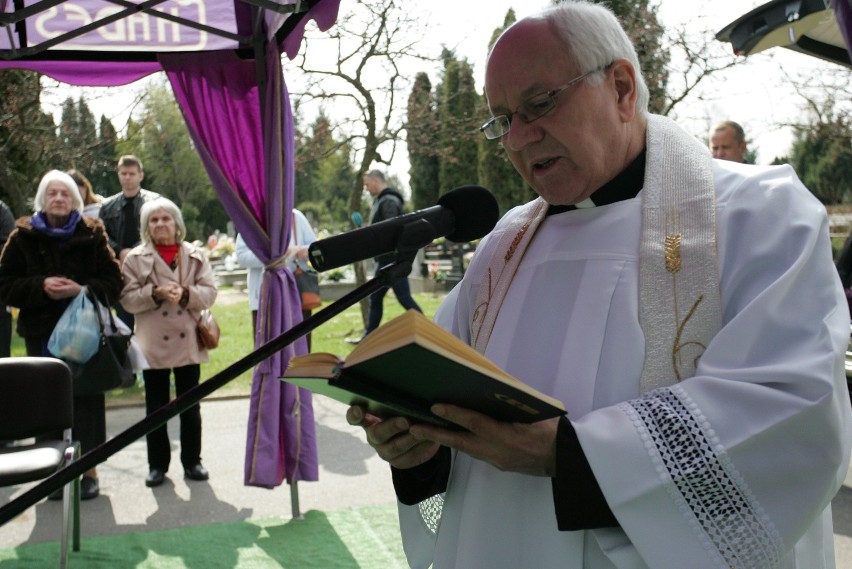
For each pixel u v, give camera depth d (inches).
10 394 135.0
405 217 59.5
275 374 163.8
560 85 57.4
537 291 63.9
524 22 59.6
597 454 50.7
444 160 927.0
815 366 50.0
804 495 49.8
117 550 149.4
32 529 162.2
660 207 60.7
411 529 70.9
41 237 176.1
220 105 167.3
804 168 620.4
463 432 52.6
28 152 508.4
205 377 316.8
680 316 56.7
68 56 166.1
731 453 49.7
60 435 160.2
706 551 49.4
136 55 169.3
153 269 188.7
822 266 54.1
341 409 267.3
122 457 213.9
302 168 484.7
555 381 59.2
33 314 176.2
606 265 60.4
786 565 56.2
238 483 188.4
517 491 58.9
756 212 57.0
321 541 152.0
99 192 1310.3
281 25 152.1
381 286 58.1
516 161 61.9
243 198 167.8
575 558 55.9
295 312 168.7
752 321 52.6
